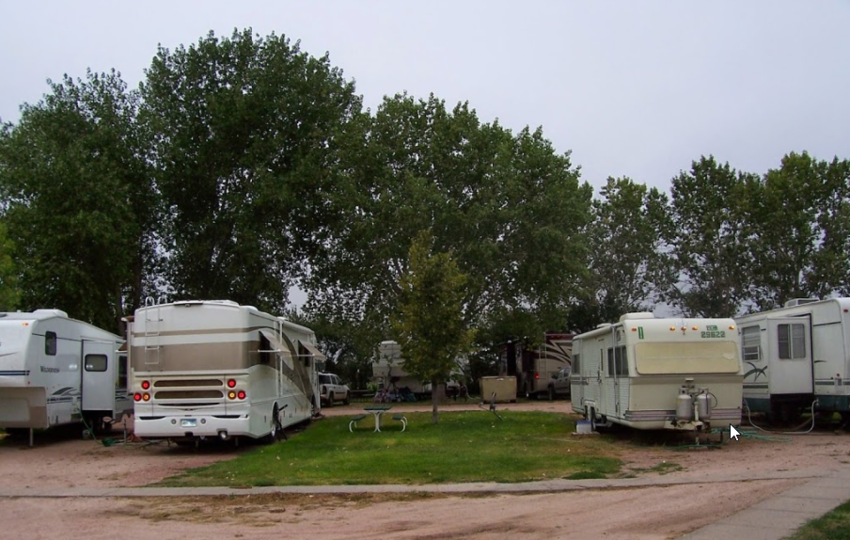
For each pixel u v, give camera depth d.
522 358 40.88
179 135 36.19
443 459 14.72
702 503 10.29
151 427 16.89
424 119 37.56
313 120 37.66
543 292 37.50
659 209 48.09
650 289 49.22
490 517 9.75
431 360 22.38
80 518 10.19
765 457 14.89
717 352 16.75
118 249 32.19
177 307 17.12
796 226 43.66
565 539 8.46
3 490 12.47
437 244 35.94
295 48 38.03
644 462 14.52
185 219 37.81
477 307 38.16
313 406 25.89
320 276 38.78
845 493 10.63
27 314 18.86
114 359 21.12
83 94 35.81
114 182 32.59
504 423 23.12
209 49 36.62
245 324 17.03
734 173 46.25
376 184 36.53
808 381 19.66
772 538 8.18
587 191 48.06
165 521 9.90
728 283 46.28
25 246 30.88
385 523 9.52
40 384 18.33
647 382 16.58
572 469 13.48
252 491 11.89
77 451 18.22
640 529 8.89
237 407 16.86
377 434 20.42
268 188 34.53
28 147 32.84
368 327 36.88
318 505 10.84
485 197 36.06
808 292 44.41
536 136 38.00
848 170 44.03
